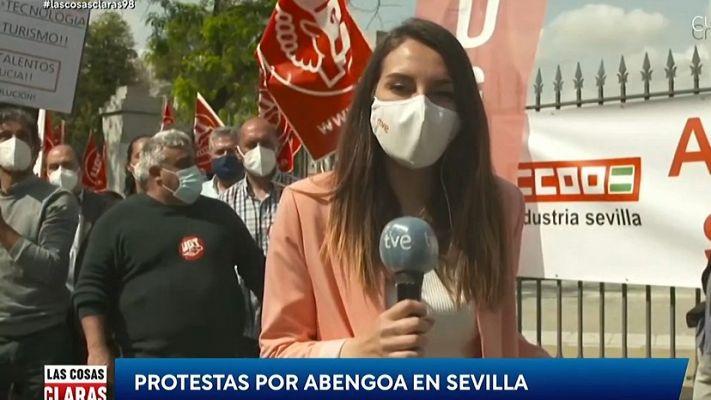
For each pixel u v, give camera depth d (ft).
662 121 17.17
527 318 41.11
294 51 18.15
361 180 7.47
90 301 14.87
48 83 20.33
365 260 7.22
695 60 16.97
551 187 18.65
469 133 7.52
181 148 15.02
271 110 25.17
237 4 63.52
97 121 79.97
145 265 14.84
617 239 17.69
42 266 16.03
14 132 16.33
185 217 15.14
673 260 16.98
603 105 17.97
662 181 17.15
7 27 19.92
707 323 15.31
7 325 16.08
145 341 14.73
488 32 16.70
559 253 18.51
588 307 44.01
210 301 14.83
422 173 7.63
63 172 22.62
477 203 7.47
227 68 62.03
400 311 6.52
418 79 7.29
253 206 20.38
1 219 15.75
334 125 18.03
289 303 7.39
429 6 17.28
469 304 7.27
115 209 15.29
